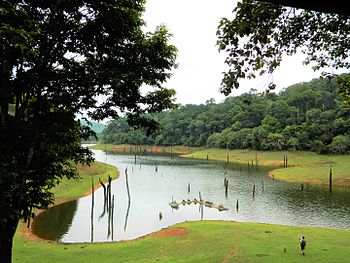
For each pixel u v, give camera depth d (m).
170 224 41.69
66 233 36.34
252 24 6.68
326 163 100.00
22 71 10.91
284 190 64.94
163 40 12.12
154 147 183.62
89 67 11.84
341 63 8.35
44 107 11.55
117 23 11.01
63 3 10.29
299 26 7.04
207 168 101.38
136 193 62.88
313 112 123.19
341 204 52.28
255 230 30.77
